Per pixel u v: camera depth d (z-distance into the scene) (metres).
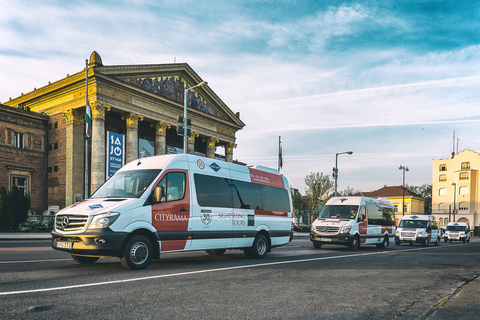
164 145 40.81
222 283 7.16
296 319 4.82
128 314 4.84
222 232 10.98
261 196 12.89
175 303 5.48
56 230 8.84
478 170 79.56
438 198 83.94
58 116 37.16
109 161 33.00
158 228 9.23
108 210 8.45
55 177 36.78
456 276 9.20
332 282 7.64
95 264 9.59
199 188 10.52
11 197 28.70
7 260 10.29
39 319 4.54
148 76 39.25
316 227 18.50
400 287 7.34
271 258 12.37
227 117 51.38
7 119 35.19
